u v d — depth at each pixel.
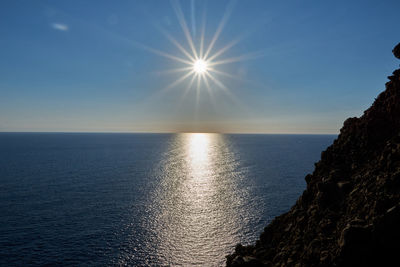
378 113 15.94
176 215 75.31
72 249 53.88
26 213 75.62
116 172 149.00
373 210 10.34
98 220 70.69
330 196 15.26
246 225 68.25
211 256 52.59
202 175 141.00
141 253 53.22
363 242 9.52
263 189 107.81
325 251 10.95
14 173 142.25
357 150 16.45
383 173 11.95
